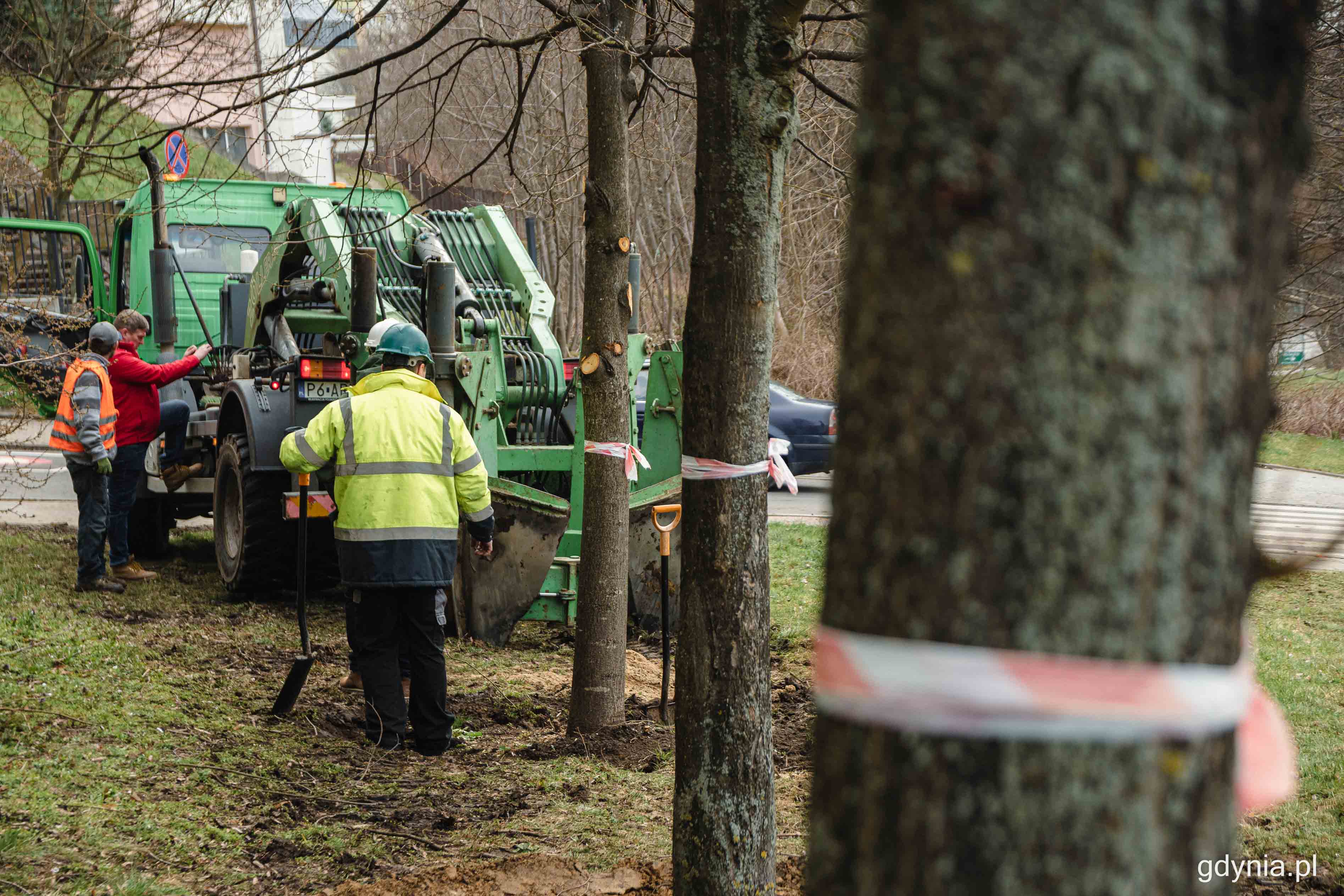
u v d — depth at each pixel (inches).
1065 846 49.4
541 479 320.2
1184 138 48.5
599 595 231.0
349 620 224.2
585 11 215.9
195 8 310.8
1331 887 161.3
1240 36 49.5
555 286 631.2
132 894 138.3
